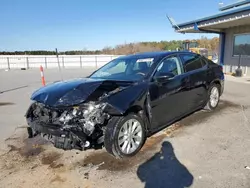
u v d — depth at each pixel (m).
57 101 3.03
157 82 3.61
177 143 3.53
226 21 10.88
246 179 2.51
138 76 3.68
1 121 5.04
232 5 12.85
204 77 4.83
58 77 15.49
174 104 3.97
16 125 4.74
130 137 3.17
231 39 13.89
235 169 2.71
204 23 12.34
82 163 3.03
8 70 25.56
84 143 2.78
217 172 2.67
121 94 3.09
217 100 5.48
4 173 2.85
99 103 2.89
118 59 4.70
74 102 2.92
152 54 4.24
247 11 9.51
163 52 4.31
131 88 3.26
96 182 2.59
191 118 4.77
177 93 4.00
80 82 3.66
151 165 2.91
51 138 3.04
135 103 3.14
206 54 22.58
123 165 2.95
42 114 3.19
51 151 3.42
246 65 12.91
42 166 2.99
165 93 3.72
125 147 3.11
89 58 35.47
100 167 2.92
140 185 2.51
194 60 4.78
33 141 3.82
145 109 3.37
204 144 3.46
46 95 3.26
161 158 3.08
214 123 4.42
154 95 3.51
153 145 3.50
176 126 4.30
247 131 3.95
